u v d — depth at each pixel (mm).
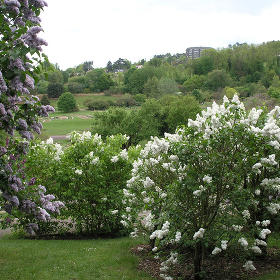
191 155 5938
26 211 5184
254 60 88188
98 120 35812
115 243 8969
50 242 9305
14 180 4988
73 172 10172
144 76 101375
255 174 6598
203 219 6219
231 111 6125
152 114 40344
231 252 6418
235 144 5863
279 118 6805
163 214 6078
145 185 6582
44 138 26656
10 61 4562
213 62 100000
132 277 6371
